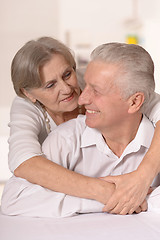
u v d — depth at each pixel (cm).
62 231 114
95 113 127
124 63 121
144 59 124
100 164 140
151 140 138
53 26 500
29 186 132
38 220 125
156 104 148
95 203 129
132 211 128
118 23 508
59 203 127
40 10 494
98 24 506
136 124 134
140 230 114
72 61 159
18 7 490
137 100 126
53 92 156
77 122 142
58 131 140
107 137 136
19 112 161
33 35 496
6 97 489
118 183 126
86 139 137
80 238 109
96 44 507
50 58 151
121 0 505
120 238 109
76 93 163
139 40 503
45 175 129
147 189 127
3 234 114
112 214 129
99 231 113
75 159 139
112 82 121
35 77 151
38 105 169
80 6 501
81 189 127
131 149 136
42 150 139
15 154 137
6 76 489
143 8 509
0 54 491
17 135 146
